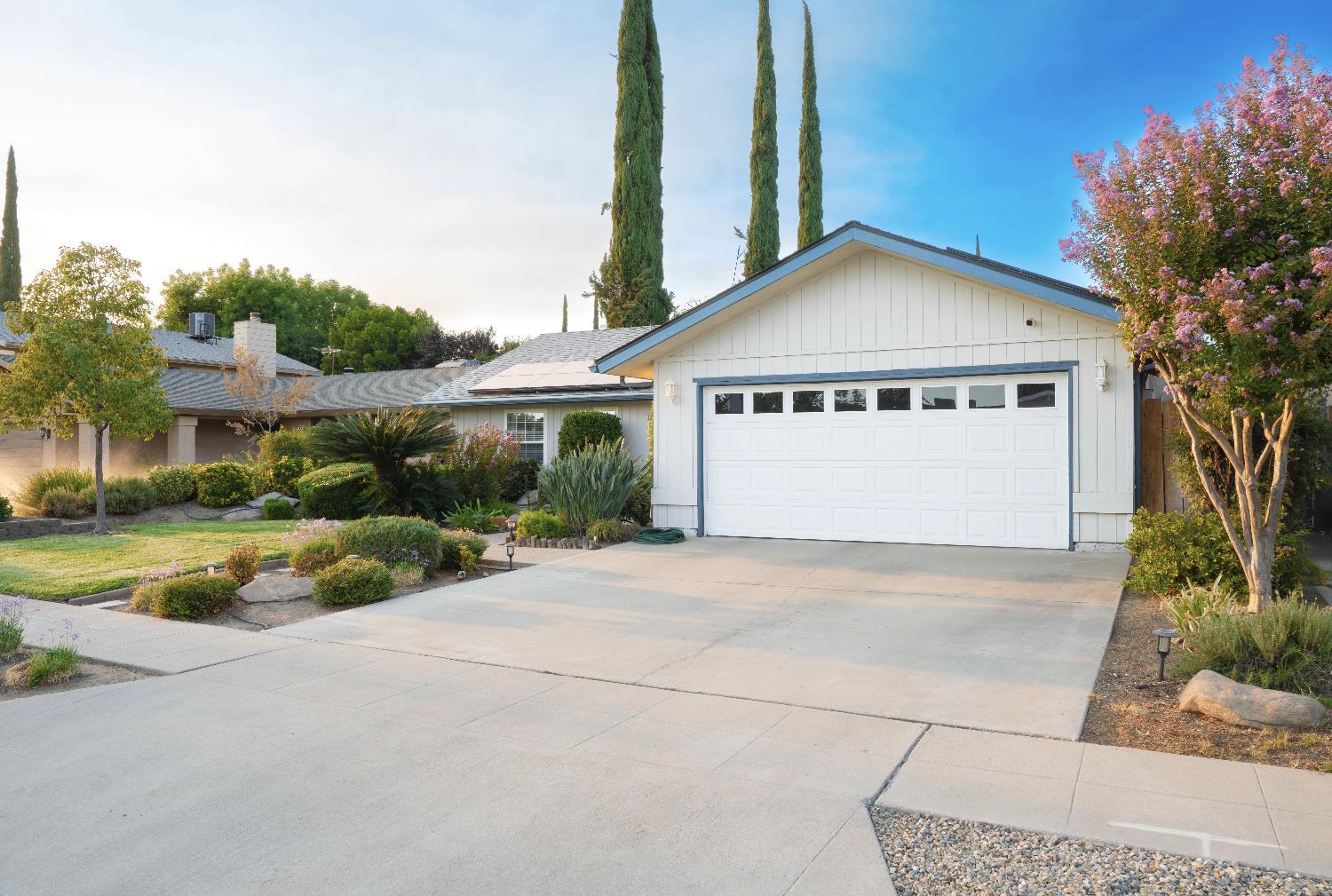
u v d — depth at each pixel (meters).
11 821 3.68
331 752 4.49
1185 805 3.67
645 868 3.21
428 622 7.79
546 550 12.30
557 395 19.14
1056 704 5.13
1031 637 6.79
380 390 27.61
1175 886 3.02
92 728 4.91
